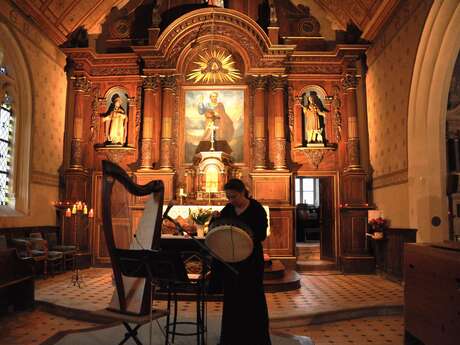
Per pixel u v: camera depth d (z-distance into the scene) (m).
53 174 12.30
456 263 4.11
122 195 7.73
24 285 7.55
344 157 12.75
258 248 4.25
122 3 13.60
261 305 4.19
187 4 13.46
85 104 13.07
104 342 5.30
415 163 9.69
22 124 11.09
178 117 13.00
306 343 5.39
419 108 9.63
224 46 13.20
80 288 9.05
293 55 13.02
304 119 13.05
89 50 12.70
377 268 11.74
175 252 4.07
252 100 12.98
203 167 12.29
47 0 11.03
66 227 12.13
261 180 12.30
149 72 12.80
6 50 10.55
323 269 12.33
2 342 5.78
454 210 9.40
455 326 4.12
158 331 5.78
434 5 8.57
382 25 11.53
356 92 12.88
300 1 13.58
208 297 8.12
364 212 12.06
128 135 13.06
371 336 6.23
